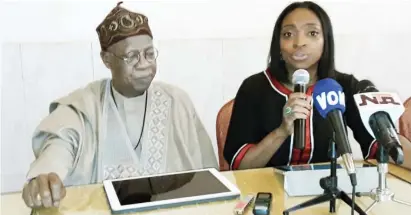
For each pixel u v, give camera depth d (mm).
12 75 1528
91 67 1579
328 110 1108
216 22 1665
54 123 1542
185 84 1661
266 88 1715
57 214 1162
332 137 1122
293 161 1713
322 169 1431
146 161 1625
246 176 1429
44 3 1532
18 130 1544
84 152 1562
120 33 1561
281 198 1236
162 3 1608
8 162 1548
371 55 1782
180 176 1386
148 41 1602
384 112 1066
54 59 1553
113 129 1595
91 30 1570
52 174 1265
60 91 1564
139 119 1620
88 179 1565
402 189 1279
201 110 1684
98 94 1585
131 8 1592
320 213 1136
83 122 1565
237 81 1705
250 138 1713
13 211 1352
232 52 1688
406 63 1815
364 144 1661
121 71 1583
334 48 1746
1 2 1498
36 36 1538
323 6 1729
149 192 1252
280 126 1608
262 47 1710
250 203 1192
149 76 1613
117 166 1598
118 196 1227
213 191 1252
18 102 1539
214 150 1701
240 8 1676
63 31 1555
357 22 1763
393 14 1792
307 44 1707
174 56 1639
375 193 1214
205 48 1664
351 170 1036
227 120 1702
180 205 1188
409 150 1537
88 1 1556
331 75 1735
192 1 1635
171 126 1652
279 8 1710
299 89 1446
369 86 1564
